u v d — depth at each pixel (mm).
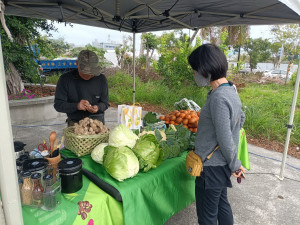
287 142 3264
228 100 1294
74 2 3012
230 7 2863
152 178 1598
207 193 1539
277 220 2506
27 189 1168
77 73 2588
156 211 1688
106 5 3137
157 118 2686
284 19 2730
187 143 2115
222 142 1314
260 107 6625
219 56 1345
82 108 2305
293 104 3098
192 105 3264
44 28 7168
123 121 2115
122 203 1421
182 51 8008
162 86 8953
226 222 1795
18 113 5559
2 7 878
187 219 2449
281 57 20078
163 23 3785
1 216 890
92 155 1659
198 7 3023
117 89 9453
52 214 1158
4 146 839
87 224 1273
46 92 7301
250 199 2891
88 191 1390
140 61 13469
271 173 3605
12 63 6414
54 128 5371
